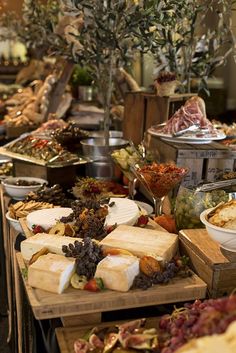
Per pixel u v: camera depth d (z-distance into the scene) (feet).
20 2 16.38
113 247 4.68
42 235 4.99
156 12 7.06
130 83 10.34
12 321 7.47
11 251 6.64
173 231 5.68
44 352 4.70
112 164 8.52
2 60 23.11
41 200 6.91
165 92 8.09
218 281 4.40
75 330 4.27
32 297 4.16
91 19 7.50
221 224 4.35
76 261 4.42
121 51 7.93
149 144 7.65
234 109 12.43
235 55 9.05
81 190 7.29
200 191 5.49
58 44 9.57
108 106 8.66
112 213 5.71
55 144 8.65
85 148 8.61
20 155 8.68
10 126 12.41
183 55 8.96
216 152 6.53
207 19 9.68
